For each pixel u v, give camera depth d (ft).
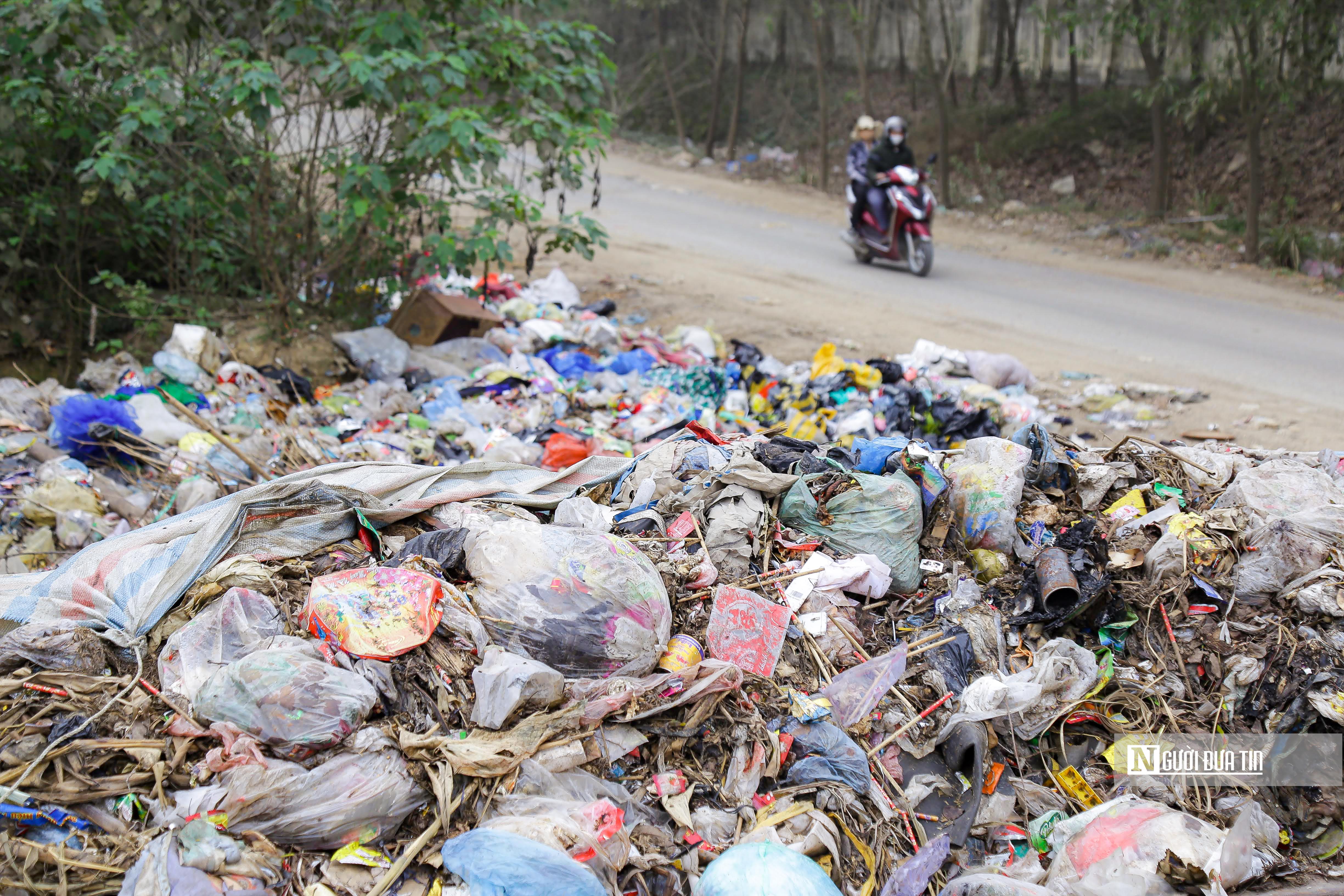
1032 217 49.24
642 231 45.47
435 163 24.70
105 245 26.91
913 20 69.77
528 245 28.76
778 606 12.07
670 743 10.32
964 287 35.47
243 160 24.35
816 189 59.93
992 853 10.34
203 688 9.68
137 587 11.09
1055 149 54.13
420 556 11.60
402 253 26.86
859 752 10.66
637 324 29.99
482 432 20.75
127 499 16.67
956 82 67.15
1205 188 47.29
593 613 10.78
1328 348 27.63
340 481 13.58
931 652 12.14
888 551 13.37
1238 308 32.45
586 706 10.11
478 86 26.21
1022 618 12.76
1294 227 40.37
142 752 9.33
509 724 9.83
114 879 8.41
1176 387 24.02
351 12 24.66
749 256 40.57
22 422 18.54
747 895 8.43
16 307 26.40
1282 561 12.42
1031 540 14.07
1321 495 13.74
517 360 24.68
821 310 31.71
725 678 10.64
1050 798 10.74
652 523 13.30
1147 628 12.64
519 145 25.13
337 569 11.87
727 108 74.90
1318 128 44.91
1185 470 15.29
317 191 25.99
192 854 8.25
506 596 10.93
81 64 23.93
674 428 19.65
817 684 11.69
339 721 9.33
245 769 8.90
